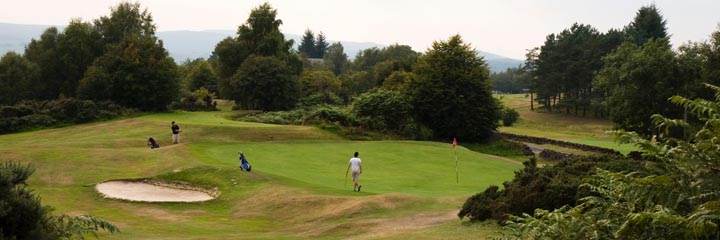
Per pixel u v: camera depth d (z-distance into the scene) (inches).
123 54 2721.5
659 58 1770.4
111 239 592.7
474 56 2464.3
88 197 924.6
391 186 1009.5
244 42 3432.6
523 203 562.3
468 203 638.5
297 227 721.6
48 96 3061.0
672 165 261.0
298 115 2522.1
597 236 259.0
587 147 2090.3
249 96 3029.0
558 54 4128.9
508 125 3476.9
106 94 2642.7
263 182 966.4
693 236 225.3
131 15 3179.1
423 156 1449.3
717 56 1712.6
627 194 261.6
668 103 1760.6
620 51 2249.0
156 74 2711.6
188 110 3016.7
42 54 3031.5
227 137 1788.9
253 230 710.5
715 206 214.2
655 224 236.2
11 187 345.4
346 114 2151.8
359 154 1433.3
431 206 770.8
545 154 2022.6
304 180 1035.9
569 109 4114.2
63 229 394.3
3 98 2925.7
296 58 3683.6
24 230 336.2
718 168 244.5
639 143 266.5
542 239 290.7
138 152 1267.2
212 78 4269.2
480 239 519.2
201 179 1016.9
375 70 4480.8
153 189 987.9
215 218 800.9
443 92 2343.8
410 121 2268.7
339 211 759.1
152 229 693.3
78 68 3024.1
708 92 1723.7
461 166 1326.3
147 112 2691.9
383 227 652.7
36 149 1269.7
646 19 4510.3
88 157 1212.5
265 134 1859.0
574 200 534.0
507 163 1425.9
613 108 1947.6
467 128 2359.7
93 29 3110.2
